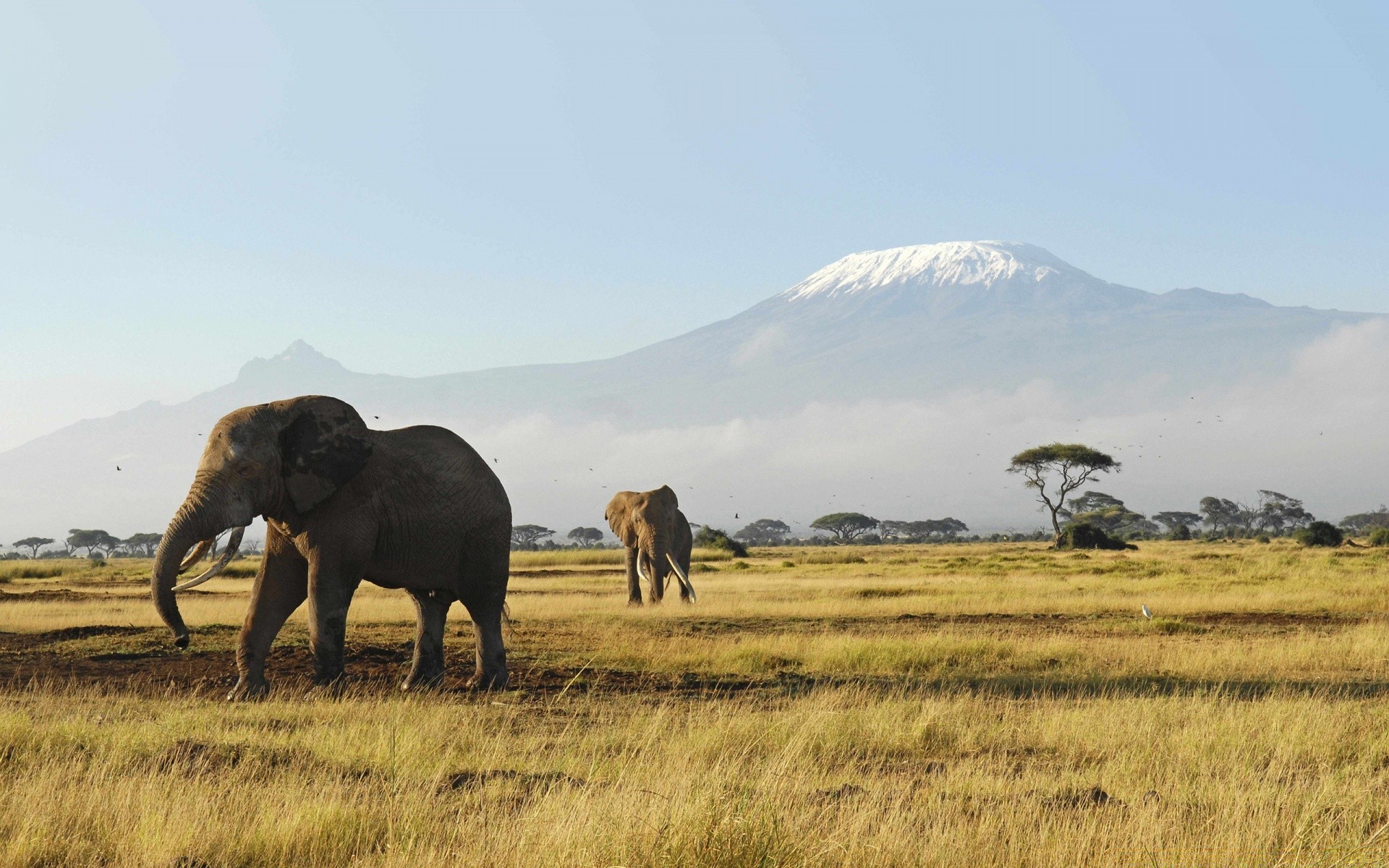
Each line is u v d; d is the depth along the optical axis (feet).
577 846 20.08
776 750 31.60
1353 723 35.04
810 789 25.91
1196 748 31.94
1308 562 161.07
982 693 44.91
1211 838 21.86
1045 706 41.19
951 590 110.22
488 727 36.55
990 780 27.48
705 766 28.37
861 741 33.58
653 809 21.63
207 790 24.57
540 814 21.72
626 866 19.15
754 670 54.08
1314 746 32.22
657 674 52.60
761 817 20.70
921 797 25.53
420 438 49.49
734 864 19.61
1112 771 29.35
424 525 48.21
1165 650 60.59
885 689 46.50
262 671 45.91
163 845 21.30
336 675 46.26
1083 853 20.92
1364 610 89.15
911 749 33.40
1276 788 25.82
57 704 39.19
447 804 24.80
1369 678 51.16
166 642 62.49
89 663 54.75
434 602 50.37
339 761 29.19
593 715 39.96
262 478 44.55
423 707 40.63
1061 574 145.28
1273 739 32.81
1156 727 34.99
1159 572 142.82
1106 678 50.44
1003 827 22.56
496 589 50.62
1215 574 136.05
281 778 26.61
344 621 46.73
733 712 38.81
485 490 50.29
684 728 35.78
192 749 29.45
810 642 62.80
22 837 20.98
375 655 58.80
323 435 45.68
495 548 50.44
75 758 28.58
